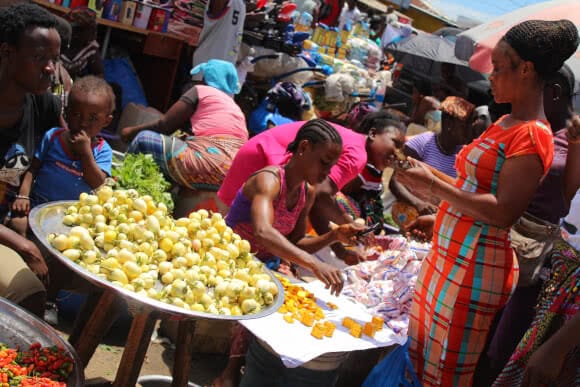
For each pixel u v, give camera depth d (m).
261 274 2.84
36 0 5.78
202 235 2.80
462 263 2.91
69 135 3.48
